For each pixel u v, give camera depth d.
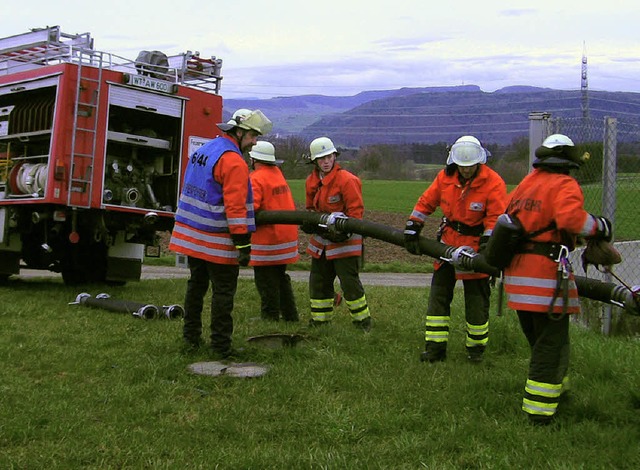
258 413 4.70
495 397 5.02
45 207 10.34
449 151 6.27
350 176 7.43
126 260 11.34
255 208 7.78
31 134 10.29
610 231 4.61
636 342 6.99
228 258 6.09
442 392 5.16
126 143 10.50
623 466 3.96
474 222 6.16
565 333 4.70
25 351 6.21
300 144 47.06
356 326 7.61
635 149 8.13
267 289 7.98
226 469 3.87
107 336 6.91
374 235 6.57
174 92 10.80
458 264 5.71
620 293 4.65
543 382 4.63
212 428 4.43
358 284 7.56
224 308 6.13
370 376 5.54
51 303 8.98
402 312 8.80
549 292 4.63
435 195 6.30
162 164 11.07
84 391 5.11
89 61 9.99
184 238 6.18
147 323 7.58
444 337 6.22
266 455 3.99
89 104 9.98
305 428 4.46
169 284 11.86
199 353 6.24
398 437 4.34
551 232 4.68
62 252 11.22
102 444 4.15
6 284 11.55
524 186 4.85
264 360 6.09
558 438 4.32
